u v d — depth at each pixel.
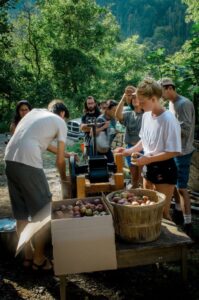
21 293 3.18
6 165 3.38
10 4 20.61
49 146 3.66
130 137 4.99
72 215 3.01
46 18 28.28
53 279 3.37
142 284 3.27
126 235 3.02
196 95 6.24
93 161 3.66
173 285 3.23
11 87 20.91
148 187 3.55
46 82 23.86
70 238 2.77
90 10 28.91
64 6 27.91
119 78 37.56
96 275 3.42
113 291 3.18
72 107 24.20
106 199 3.12
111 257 2.82
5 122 20.25
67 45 28.59
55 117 3.40
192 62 6.34
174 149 3.20
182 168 4.21
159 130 3.25
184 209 4.25
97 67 29.47
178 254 3.09
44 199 3.35
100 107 6.57
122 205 2.93
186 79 6.27
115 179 3.54
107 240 2.80
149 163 3.39
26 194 3.35
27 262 3.54
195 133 5.93
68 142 11.44
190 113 4.17
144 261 3.04
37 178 3.31
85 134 5.62
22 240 3.09
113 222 3.09
